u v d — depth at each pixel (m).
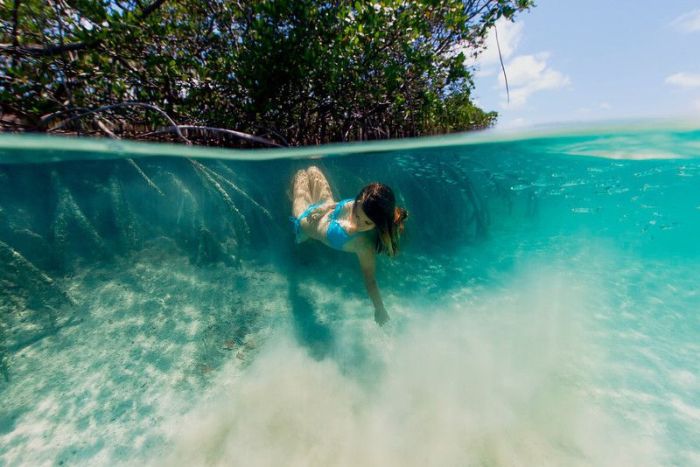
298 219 3.57
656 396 2.43
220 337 3.21
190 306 3.59
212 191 4.72
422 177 6.35
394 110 7.33
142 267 3.99
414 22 5.61
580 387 2.55
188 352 3.02
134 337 3.14
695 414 2.26
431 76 6.83
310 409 2.46
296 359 2.96
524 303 3.80
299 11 5.30
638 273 4.32
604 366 2.76
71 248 3.86
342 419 2.37
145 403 2.51
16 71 4.51
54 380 2.66
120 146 4.08
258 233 4.73
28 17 4.58
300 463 2.07
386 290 4.13
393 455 2.11
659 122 4.86
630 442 2.10
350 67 6.05
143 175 4.61
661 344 2.99
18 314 3.13
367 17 5.25
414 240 5.30
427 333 3.35
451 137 5.70
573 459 2.02
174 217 4.45
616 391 2.49
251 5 5.58
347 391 2.62
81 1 4.55
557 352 2.96
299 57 5.62
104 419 2.38
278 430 2.29
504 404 2.44
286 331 3.34
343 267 4.52
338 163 6.19
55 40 5.01
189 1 5.68
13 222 3.71
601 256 4.85
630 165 7.00
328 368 2.87
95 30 4.72
